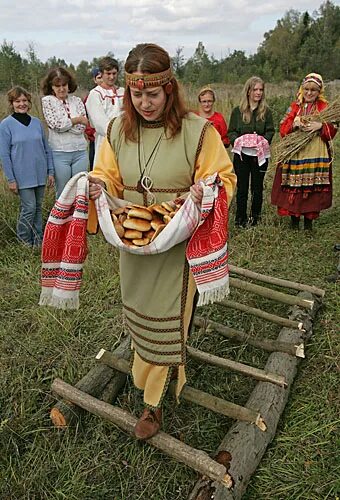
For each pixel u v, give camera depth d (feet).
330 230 18.24
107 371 10.07
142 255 7.68
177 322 7.97
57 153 17.52
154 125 7.31
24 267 15.71
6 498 8.11
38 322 12.52
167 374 8.36
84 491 8.22
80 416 9.38
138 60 6.68
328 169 17.17
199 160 7.29
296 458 8.69
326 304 13.05
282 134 17.57
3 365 11.06
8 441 8.98
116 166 7.84
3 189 19.72
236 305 12.28
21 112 16.25
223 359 10.20
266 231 17.95
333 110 16.49
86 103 17.89
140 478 8.41
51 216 7.80
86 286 14.11
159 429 8.59
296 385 10.40
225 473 7.64
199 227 7.22
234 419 9.23
